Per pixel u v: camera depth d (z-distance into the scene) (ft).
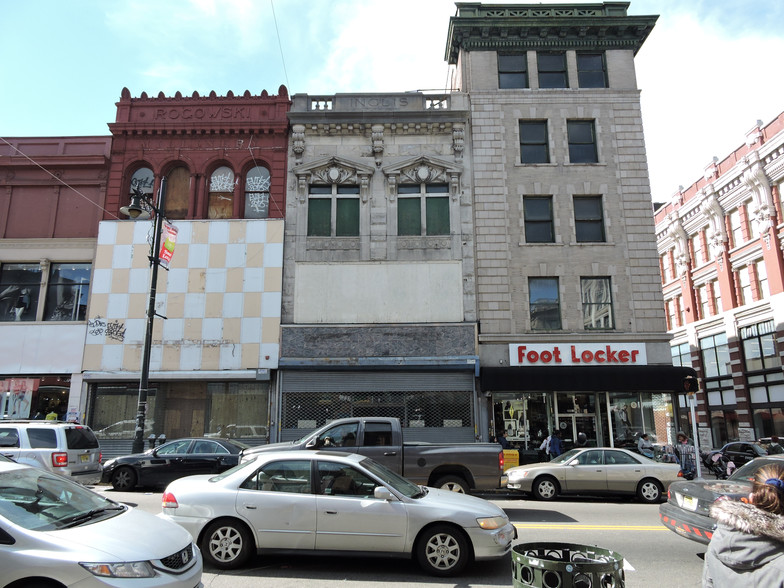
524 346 65.57
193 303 67.05
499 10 76.18
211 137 72.28
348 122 71.72
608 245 69.00
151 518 18.29
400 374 64.75
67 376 66.39
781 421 88.48
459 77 79.00
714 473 69.51
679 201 118.42
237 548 22.49
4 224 70.64
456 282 67.97
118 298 67.51
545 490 46.01
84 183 71.51
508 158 71.61
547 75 75.00
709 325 107.86
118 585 14.30
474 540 21.99
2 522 14.97
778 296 87.61
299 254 68.59
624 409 64.59
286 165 71.41
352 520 22.26
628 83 73.92
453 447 37.17
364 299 67.41
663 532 30.71
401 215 70.23
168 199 71.67
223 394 65.51
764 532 9.63
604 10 75.61
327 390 64.54
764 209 90.48
